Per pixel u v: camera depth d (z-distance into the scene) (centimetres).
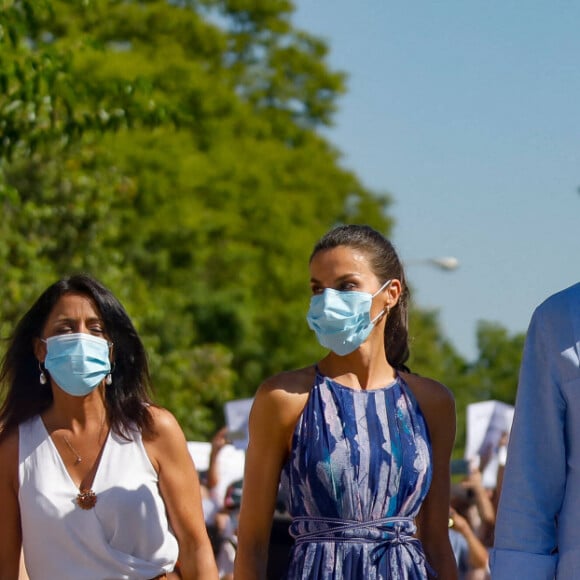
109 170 4675
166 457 1112
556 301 988
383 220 8331
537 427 984
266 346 7150
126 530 1086
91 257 4638
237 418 2336
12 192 2369
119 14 7581
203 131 7306
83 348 1090
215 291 6869
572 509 970
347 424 1030
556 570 976
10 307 4022
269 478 1047
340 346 1046
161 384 5653
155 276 6619
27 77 2128
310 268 1077
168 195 6656
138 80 2266
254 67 8569
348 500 1013
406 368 1112
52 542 1083
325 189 7906
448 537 1081
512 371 13062
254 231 7231
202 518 1123
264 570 1052
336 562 1008
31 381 1123
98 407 1109
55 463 1093
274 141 7912
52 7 2203
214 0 8325
